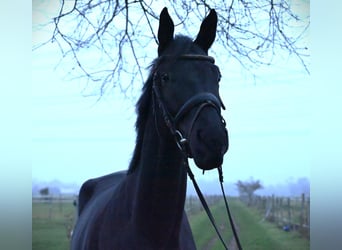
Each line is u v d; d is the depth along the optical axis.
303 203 8.12
